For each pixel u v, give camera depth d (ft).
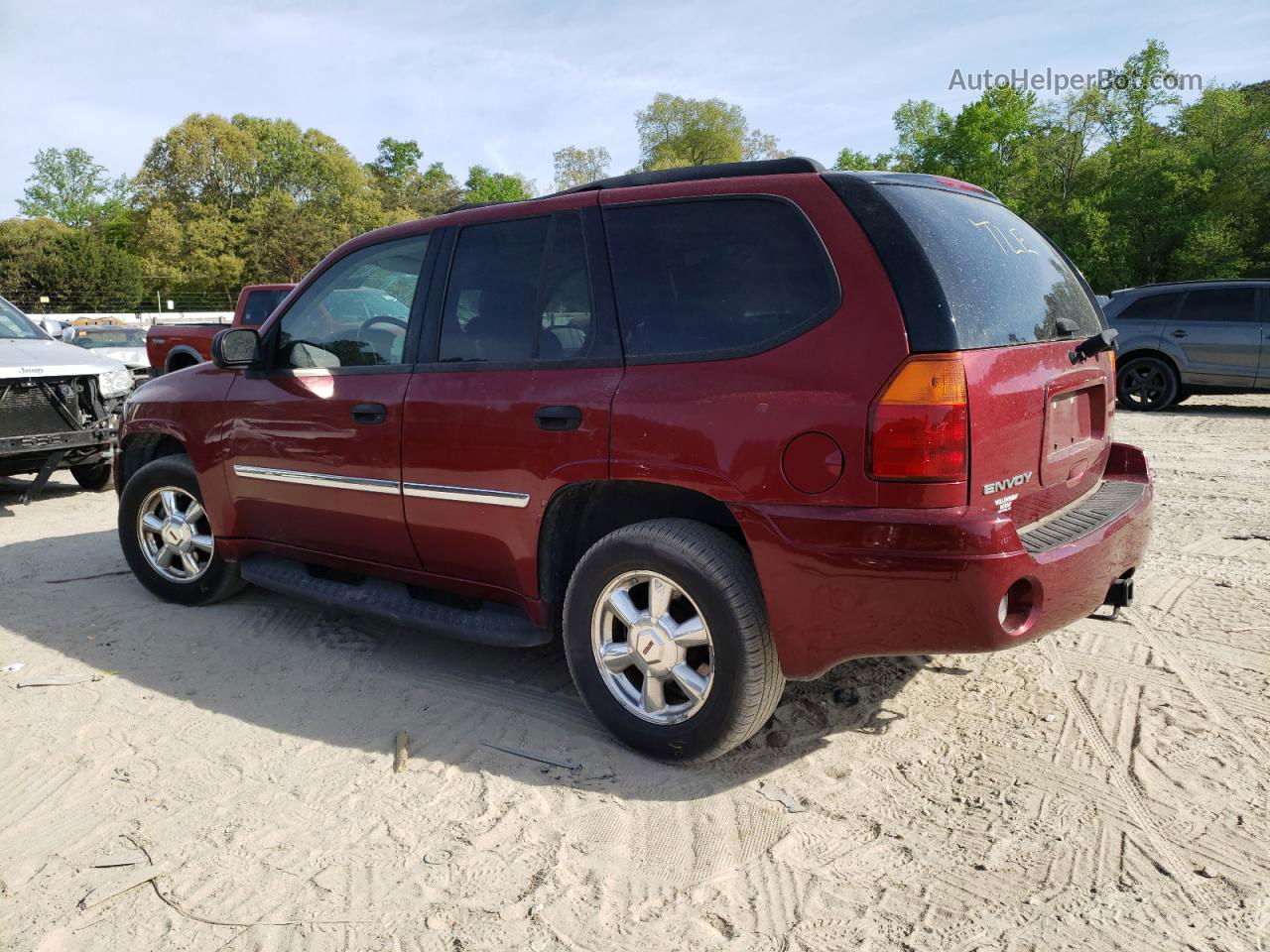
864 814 8.94
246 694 12.19
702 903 7.72
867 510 8.32
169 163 195.42
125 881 8.23
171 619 15.15
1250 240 108.37
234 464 14.10
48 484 28.68
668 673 9.71
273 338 13.71
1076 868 7.97
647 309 9.86
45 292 200.85
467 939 7.37
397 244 12.45
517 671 12.73
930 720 10.75
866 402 8.27
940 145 125.49
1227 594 14.57
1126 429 33.55
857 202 8.87
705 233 9.66
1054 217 115.34
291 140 209.05
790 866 8.18
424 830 8.93
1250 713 10.61
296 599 14.69
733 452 8.89
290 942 7.38
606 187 10.65
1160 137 117.50
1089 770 9.54
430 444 11.38
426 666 12.99
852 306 8.54
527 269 10.96
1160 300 38.50
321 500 12.92
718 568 9.12
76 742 10.93
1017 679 11.73
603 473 9.77
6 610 15.75
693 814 9.04
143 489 15.74
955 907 7.53
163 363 42.39
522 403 10.48
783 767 9.87
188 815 9.30
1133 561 10.41
